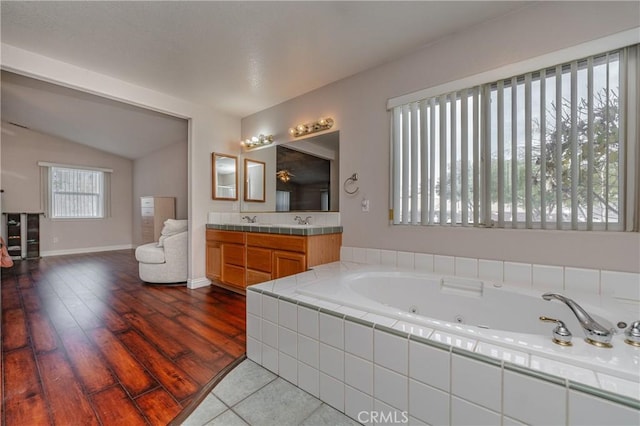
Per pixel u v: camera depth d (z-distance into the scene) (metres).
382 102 2.50
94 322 2.35
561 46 1.69
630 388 0.82
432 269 2.21
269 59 2.43
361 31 2.05
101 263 4.89
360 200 2.65
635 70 1.52
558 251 1.72
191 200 3.39
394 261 2.43
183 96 3.18
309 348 1.47
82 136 5.41
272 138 3.46
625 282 1.54
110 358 1.79
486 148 1.97
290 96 3.20
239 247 3.06
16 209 5.28
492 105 1.96
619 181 1.56
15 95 3.60
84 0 1.72
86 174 6.17
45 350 1.88
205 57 2.39
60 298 2.97
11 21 1.90
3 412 1.30
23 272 4.18
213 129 3.58
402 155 2.38
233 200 3.79
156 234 5.22
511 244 1.88
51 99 3.71
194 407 1.36
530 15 1.79
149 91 2.98
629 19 1.51
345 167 2.76
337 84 2.82
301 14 1.87
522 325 1.64
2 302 2.84
